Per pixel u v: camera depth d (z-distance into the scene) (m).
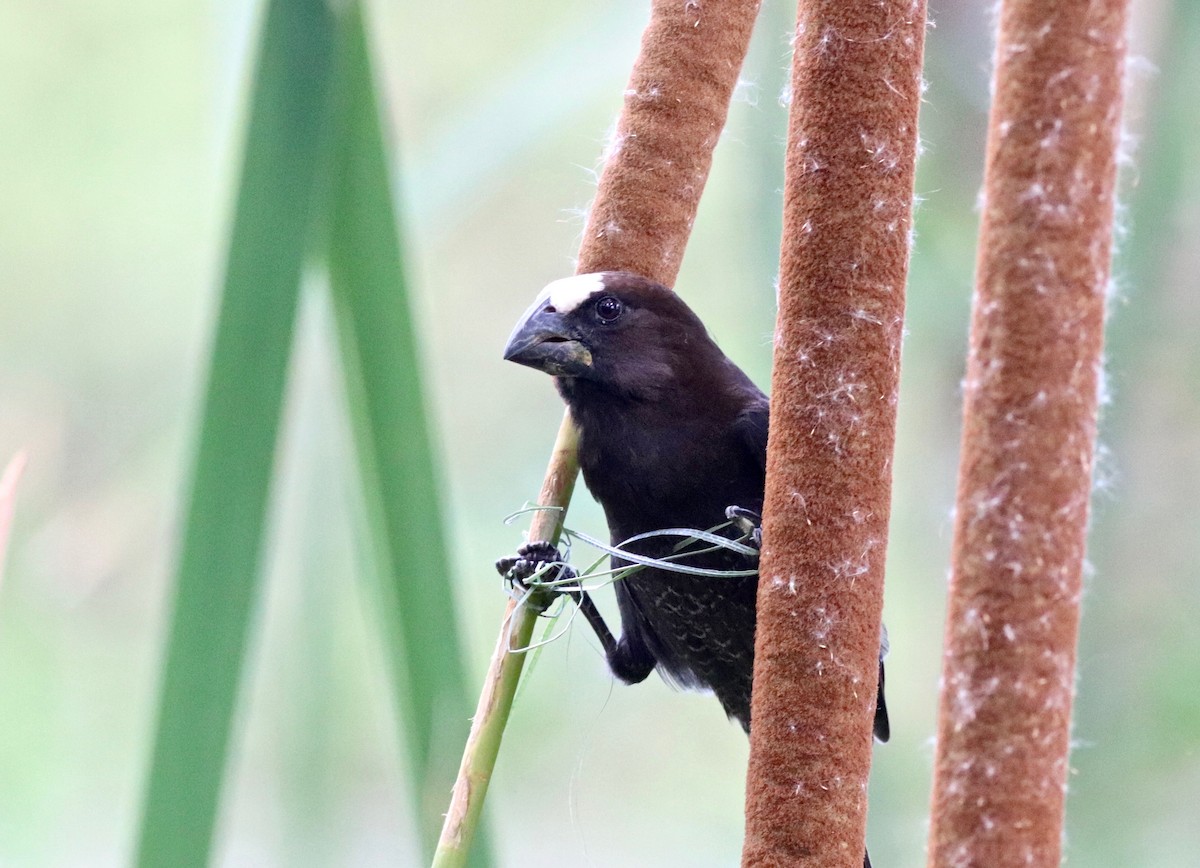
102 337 7.32
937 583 6.15
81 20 7.68
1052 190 5.21
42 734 6.25
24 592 6.25
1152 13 5.95
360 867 6.14
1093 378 5.30
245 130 5.79
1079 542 5.31
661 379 5.89
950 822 5.31
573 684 6.21
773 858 5.71
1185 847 6.03
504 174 5.91
